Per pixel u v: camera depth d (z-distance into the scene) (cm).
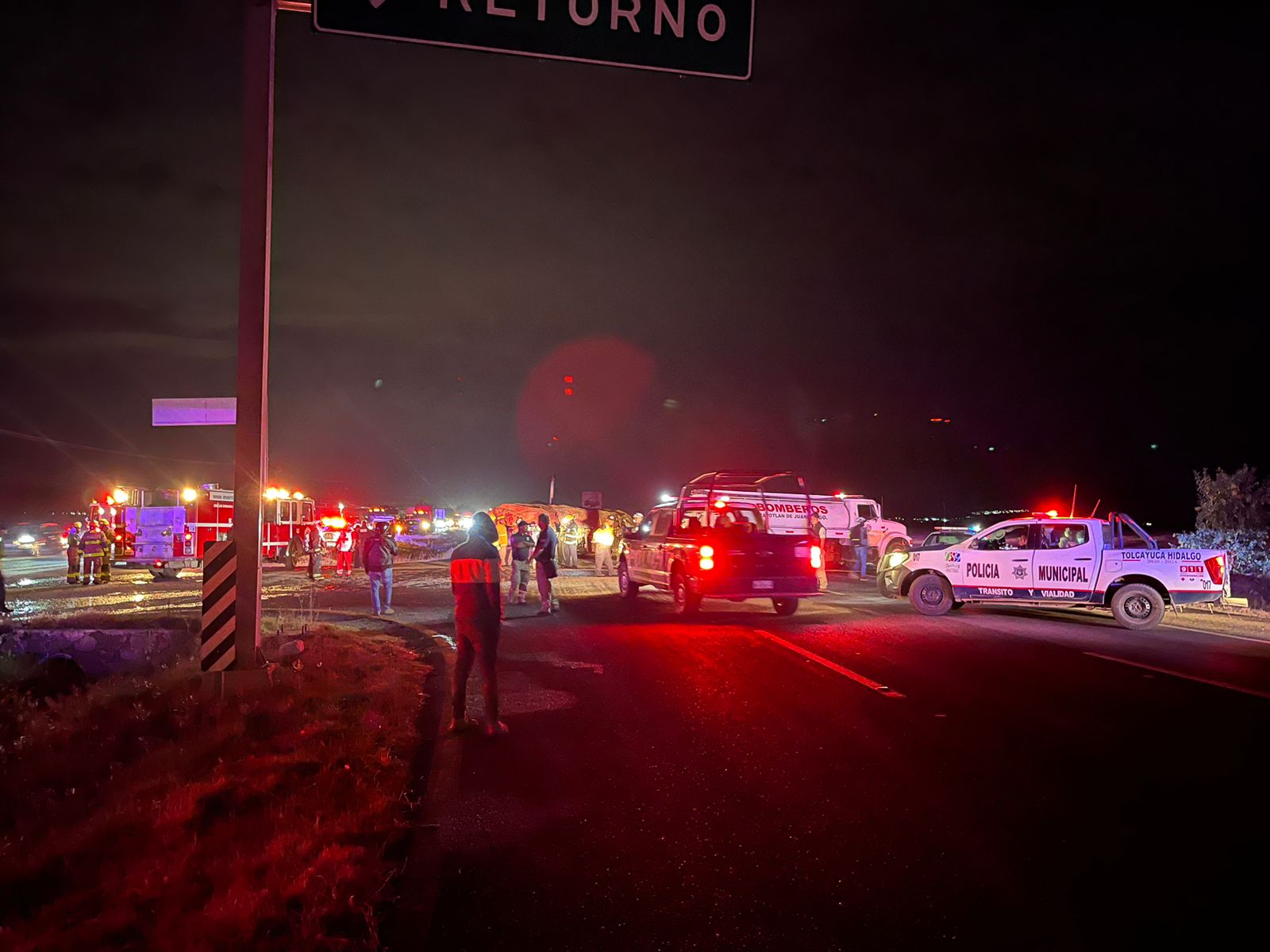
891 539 3281
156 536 2541
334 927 386
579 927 397
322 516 3297
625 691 905
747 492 1836
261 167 798
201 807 514
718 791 584
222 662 800
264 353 808
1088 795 569
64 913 390
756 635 1292
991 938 385
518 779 613
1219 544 2031
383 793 556
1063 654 1106
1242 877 445
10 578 2633
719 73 674
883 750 677
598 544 2736
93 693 848
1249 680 937
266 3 797
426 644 1258
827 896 428
